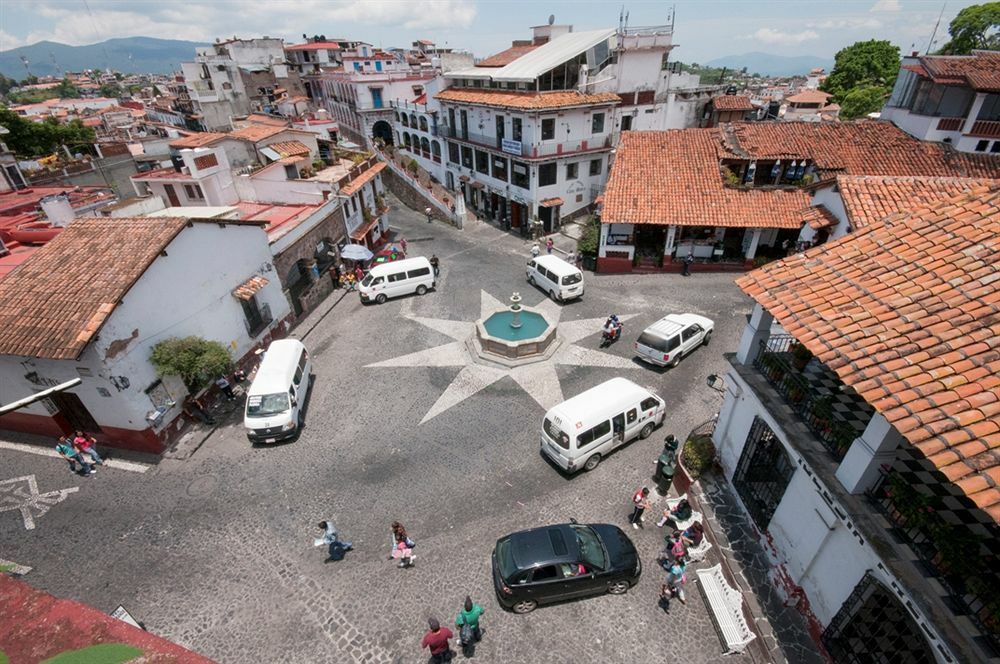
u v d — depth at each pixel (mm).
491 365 19297
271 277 21016
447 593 10898
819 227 19672
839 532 8383
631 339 20750
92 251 15227
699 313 22578
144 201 22141
